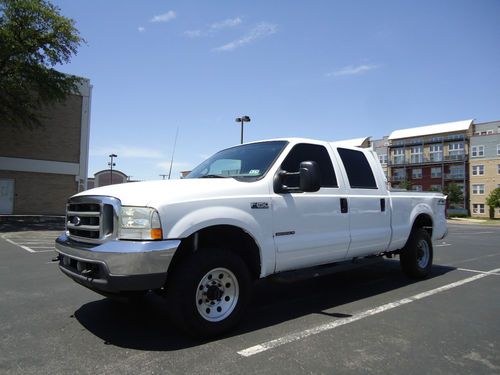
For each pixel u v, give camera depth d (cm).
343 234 545
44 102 2411
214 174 527
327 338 411
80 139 3019
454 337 420
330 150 570
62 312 496
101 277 372
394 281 705
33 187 2838
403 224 668
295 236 483
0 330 430
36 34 2178
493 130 7431
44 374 323
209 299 407
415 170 8106
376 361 355
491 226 3897
